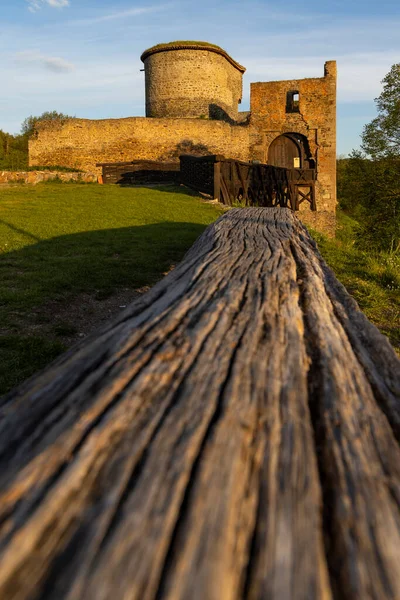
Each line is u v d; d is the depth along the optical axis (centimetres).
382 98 1903
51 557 64
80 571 61
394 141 1925
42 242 882
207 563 65
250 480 85
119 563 63
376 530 77
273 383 124
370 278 718
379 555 72
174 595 59
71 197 1622
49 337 443
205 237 470
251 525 74
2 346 409
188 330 156
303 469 90
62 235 960
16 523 69
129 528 69
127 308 198
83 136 2758
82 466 82
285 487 84
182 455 87
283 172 2325
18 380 350
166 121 2720
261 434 99
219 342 147
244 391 116
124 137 2727
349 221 3294
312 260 345
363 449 102
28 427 98
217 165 1534
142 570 62
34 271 661
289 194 2423
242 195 1883
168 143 2728
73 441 89
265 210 721
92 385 114
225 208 1427
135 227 1082
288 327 174
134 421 98
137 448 88
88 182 2306
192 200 1577
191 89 3123
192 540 68
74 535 67
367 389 139
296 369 137
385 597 65
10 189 1905
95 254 788
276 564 67
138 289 622
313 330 178
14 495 75
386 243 1609
